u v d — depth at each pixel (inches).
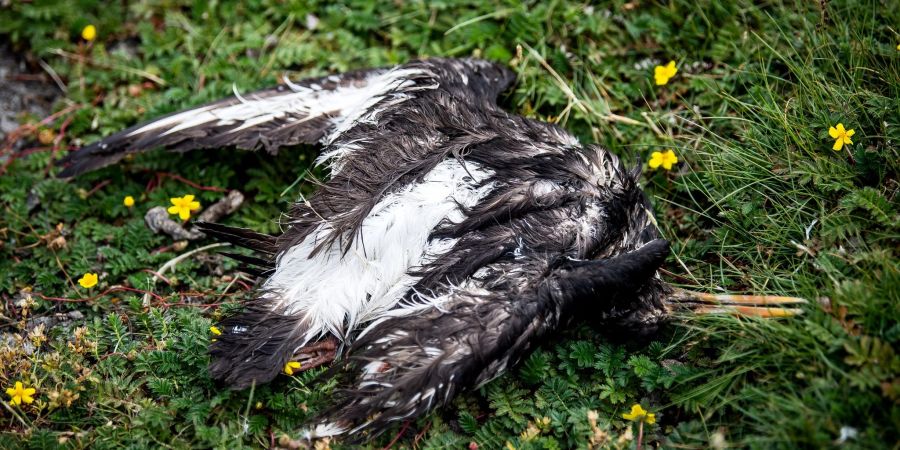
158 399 54.4
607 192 54.4
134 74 61.7
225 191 59.2
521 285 52.7
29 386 54.1
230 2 62.6
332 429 53.0
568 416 53.8
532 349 52.9
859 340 52.2
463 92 56.7
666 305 54.3
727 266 56.0
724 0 60.1
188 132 56.8
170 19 62.6
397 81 56.5
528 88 59.9
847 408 51.8
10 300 57.1
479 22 61.3
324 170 58.6
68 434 53.6
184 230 58.2
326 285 53.4
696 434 53.0
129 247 57.9
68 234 58.5
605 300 53.1
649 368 53.9
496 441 53.5
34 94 61.9
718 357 54.1
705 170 57.4
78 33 62.5
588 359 54.3
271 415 54.0
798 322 53.1
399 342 52.2
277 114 56.7
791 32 59.1
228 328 53.4
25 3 62.7
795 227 55.3
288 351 52.9
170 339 55.1
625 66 60.3
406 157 54.7
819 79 57.3
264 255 56.9
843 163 55.7
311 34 62.1
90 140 60.4
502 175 54.4
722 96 58.3
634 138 58.9
